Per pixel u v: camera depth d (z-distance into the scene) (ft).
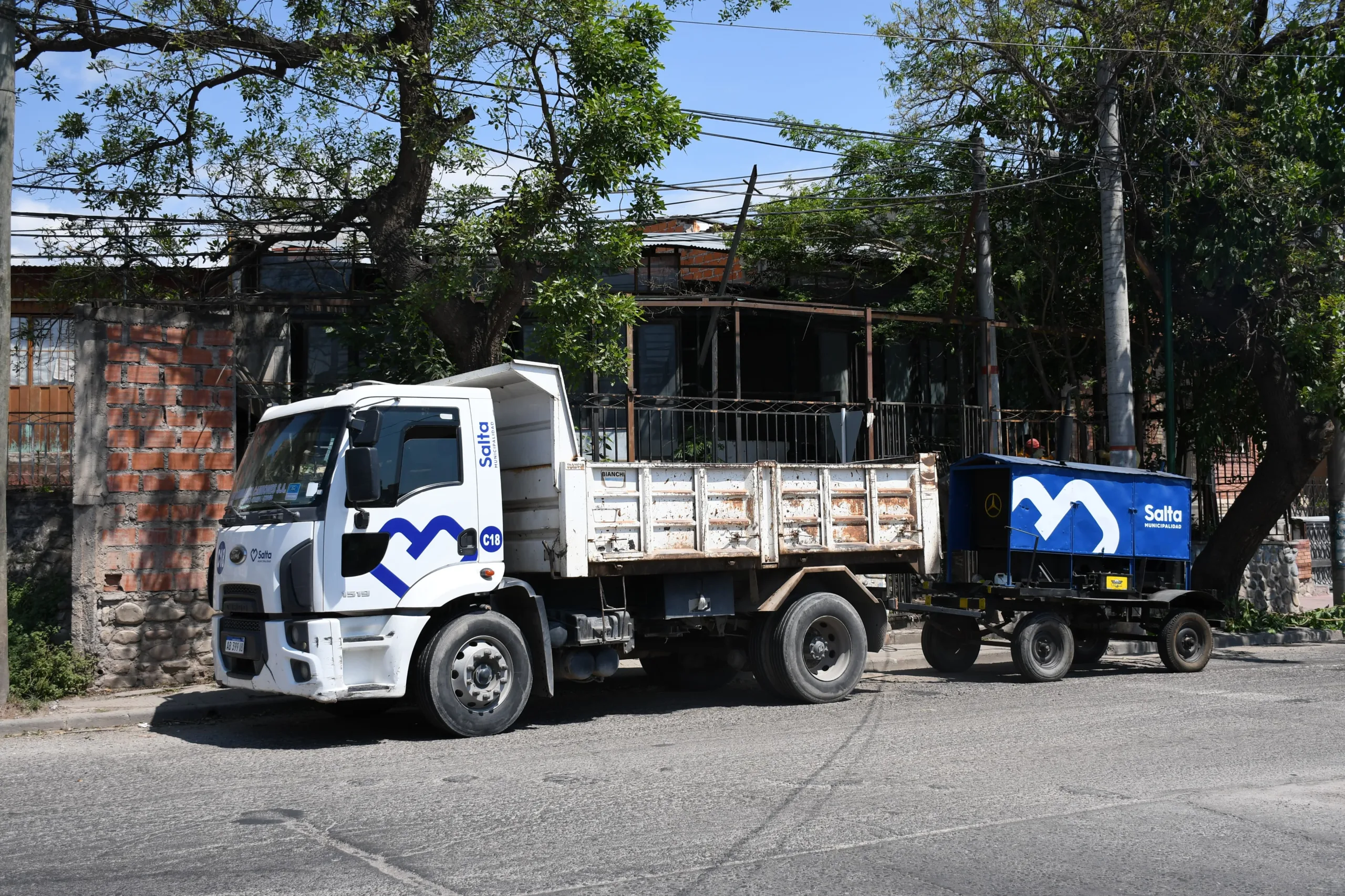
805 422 60.59
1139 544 44.52
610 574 33.19
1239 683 41.11
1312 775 25.35
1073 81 56.90
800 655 36.27
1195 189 54.34
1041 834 20.40
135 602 38.65
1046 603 43.09
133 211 46.91
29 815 21.89
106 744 30.55
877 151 63.10
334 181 47.85
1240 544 59.00
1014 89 58.75
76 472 38.09
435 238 45.60
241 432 44.37
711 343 54.65
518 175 42.27
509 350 47.88
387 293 47.75
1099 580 43.45
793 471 36.91
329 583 29.07
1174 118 55.36
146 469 39.11
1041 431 62.49
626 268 45.62
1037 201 60.03
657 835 20.21
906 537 39.40
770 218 65.46
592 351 43.04
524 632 32.86
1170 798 23.15
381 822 21.12
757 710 35.40
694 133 42.45
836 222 65.67
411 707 36.88
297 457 30.68
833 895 16.93
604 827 20.72
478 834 20.29
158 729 33.14
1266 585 65.31
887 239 66.59
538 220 41.81
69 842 19.85
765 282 67.77
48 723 32.63
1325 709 34.94
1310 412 57.00
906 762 26.73
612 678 42.98
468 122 43.11
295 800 22.95
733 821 21.18
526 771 25.86
